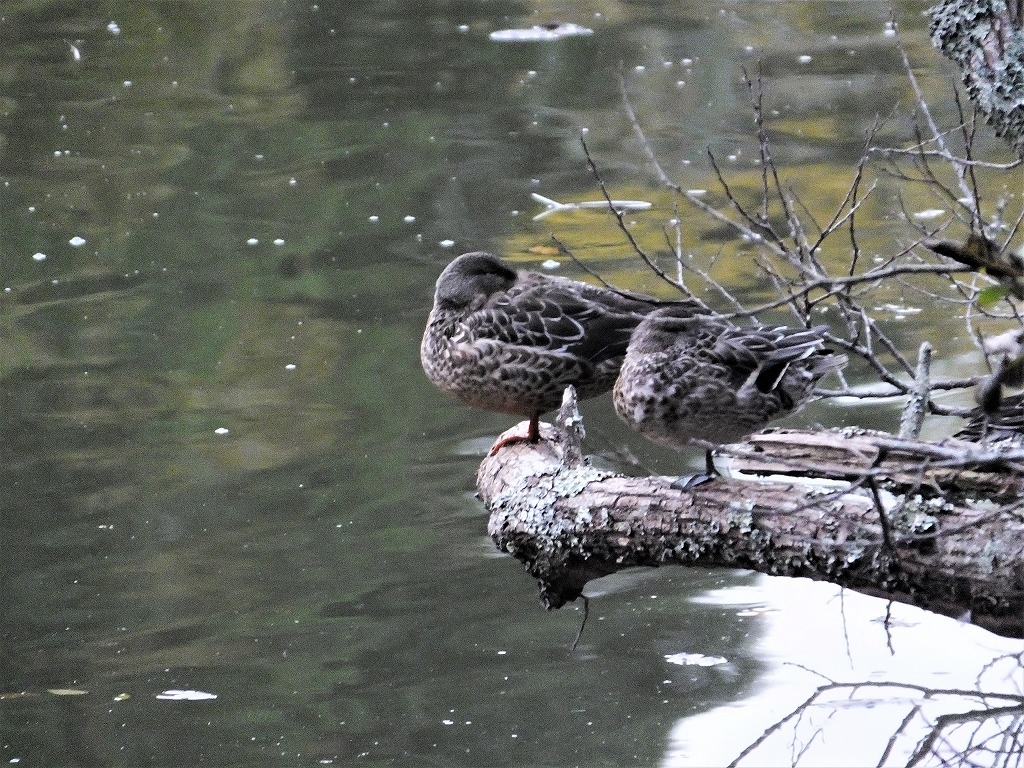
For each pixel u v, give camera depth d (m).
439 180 18.75
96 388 13.72
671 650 9.14
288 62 23.61
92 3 26.41
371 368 13.97
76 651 9.48
